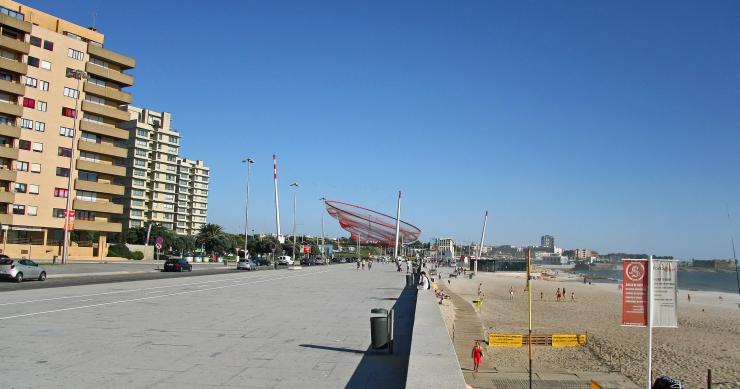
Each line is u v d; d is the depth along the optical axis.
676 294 8.77
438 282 72.88
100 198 82.38
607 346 29.92
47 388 7.63
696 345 32.91
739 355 29.66
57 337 11.72
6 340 11.23
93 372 8.66
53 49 75.94
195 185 165.25
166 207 139.00
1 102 70.00
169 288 27.86
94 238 84.00
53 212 75.69
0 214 69.38
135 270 52.09
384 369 9.50
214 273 50.84
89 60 80.88
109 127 82.44
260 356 10.31
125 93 84.44
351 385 8.38
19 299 19.89
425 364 7.85
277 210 123.69
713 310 60.25
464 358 23.59
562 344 28.92
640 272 8.88
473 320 34.81
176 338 12.00
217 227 132.62
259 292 26.66
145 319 15.06
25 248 70.38
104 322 14.22
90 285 29.09
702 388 22.25
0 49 70.94
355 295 26.48
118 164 86.00
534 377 20.16
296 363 9.81
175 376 8.56
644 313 8.86
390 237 177.88
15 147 72.31
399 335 13.86
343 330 13.91
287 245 150.88
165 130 138.25
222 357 10.11
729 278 183.88
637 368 25.12
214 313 16.94
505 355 25.81
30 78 73.62
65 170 77.25
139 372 8.75
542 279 129.62
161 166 137.00
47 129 75.31
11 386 7.70
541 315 47.41
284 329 13.82
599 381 20.44
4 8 72.69
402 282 40.66
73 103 78.06
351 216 175.12
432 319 13.47
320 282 37.94
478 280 104.50
